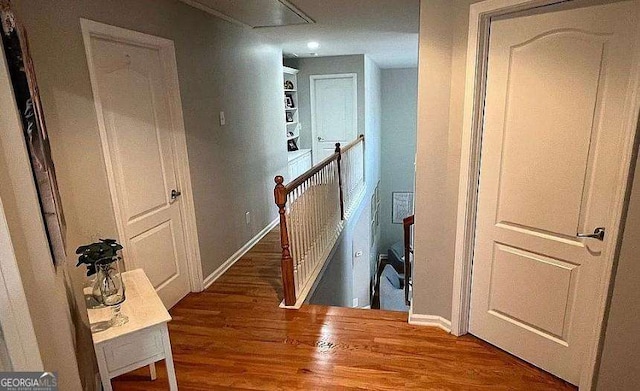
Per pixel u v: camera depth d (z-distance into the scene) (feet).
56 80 6.58
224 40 12.08
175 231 10.18
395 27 13.70
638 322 5.31
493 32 6.84
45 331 4.05
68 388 4.37
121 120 8.21
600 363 6.03
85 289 6.66
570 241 6.51
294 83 22.76
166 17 9.20
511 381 7.11
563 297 6.76
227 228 12.71
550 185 6.59
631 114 5.34
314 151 23.71
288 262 9.78
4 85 3.59
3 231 3.51
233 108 12.85
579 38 5.87
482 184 7.57
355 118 22.68
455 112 7.57
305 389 7.06
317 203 12.87
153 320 5.82
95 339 5.41
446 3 7.20
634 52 5.32
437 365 7.59
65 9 6.69
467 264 8.09
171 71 9.48
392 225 33.88
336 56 21.97
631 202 5.25
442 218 8.24
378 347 8.19
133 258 8.70
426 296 8.85
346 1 10.14
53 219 4.32
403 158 32.01
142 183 8.91
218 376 7.45
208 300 10.48
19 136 3.69
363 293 25.81
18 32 3.97
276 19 12.14
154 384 7.27
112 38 7.81
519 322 7.54
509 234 7.35
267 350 8.20
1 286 3.56
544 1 5.98
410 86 30.42
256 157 15.02
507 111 6.93
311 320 9.34
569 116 6.17
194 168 10.59
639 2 5.21
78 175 7.13
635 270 5.26
